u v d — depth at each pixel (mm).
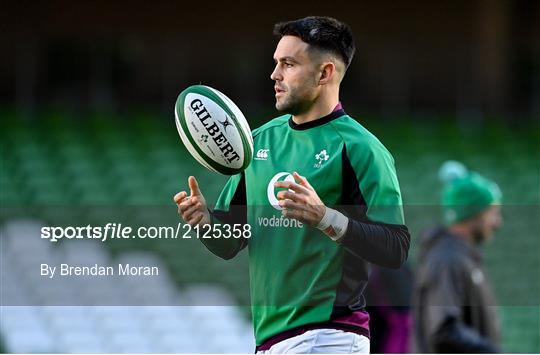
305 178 13125
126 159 52062
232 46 56812
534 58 64812
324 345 13484
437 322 19609
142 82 56500
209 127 13367
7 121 53594
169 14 64188
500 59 64938
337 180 13438
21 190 48125
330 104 13828
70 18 62906
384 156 13570
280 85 13766
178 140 54406
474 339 19609
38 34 60438
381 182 13320
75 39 56031
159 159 52281
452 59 60031
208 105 13430
